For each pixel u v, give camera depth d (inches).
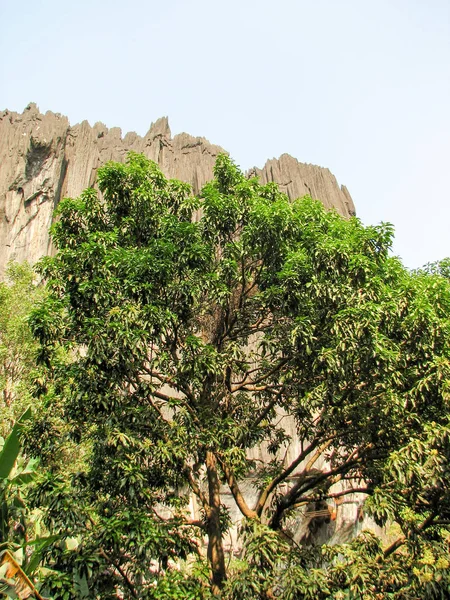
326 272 455.2
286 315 445.1
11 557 395.2
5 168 2202.3
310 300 439.2
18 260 1959.9
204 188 535.8
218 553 440.1
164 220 492.1
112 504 385.7
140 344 390.3
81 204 504.4
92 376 405.1
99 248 443.2
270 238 469.4
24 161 2188.7
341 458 496.7
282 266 456.4
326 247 453.1
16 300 1050.1
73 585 342.3
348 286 442.9
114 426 393.7
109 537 336.8
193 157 2391.7
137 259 438.9
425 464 372.2
